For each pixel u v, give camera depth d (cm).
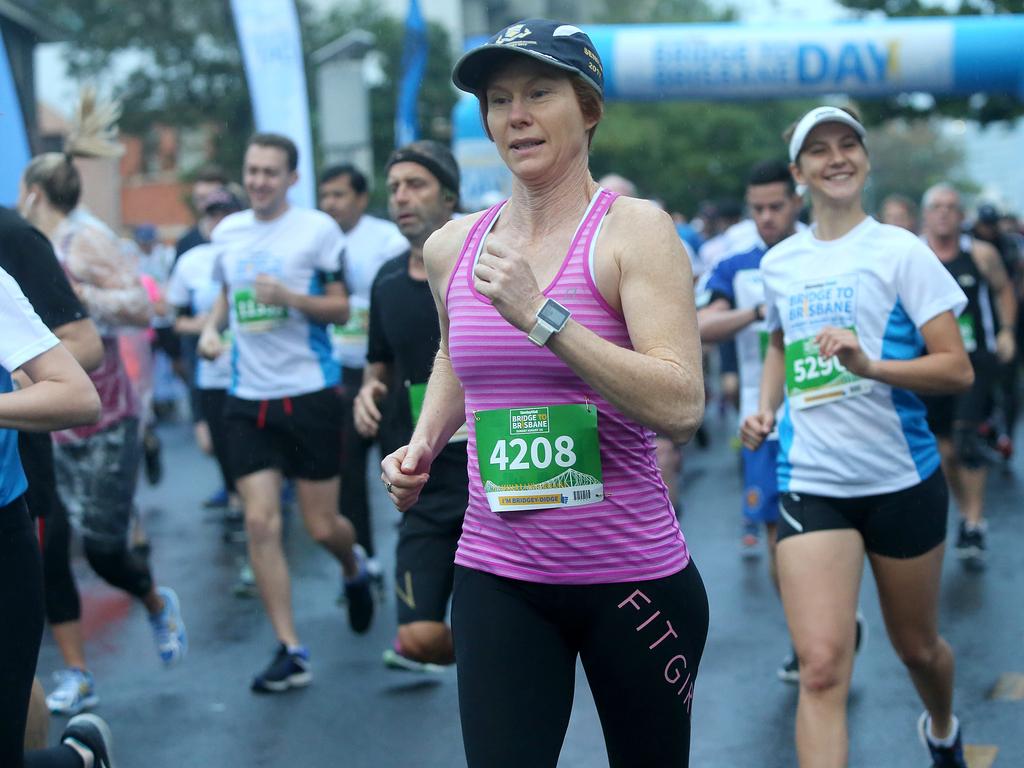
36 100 1331
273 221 564
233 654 588
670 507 272
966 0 1677
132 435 538
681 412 244
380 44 3238
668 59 1230
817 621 353
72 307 398
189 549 823
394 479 279
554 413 258
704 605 274
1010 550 746
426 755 452
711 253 1361
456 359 266
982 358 747
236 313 552
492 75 260
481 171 1312
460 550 276
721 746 452
